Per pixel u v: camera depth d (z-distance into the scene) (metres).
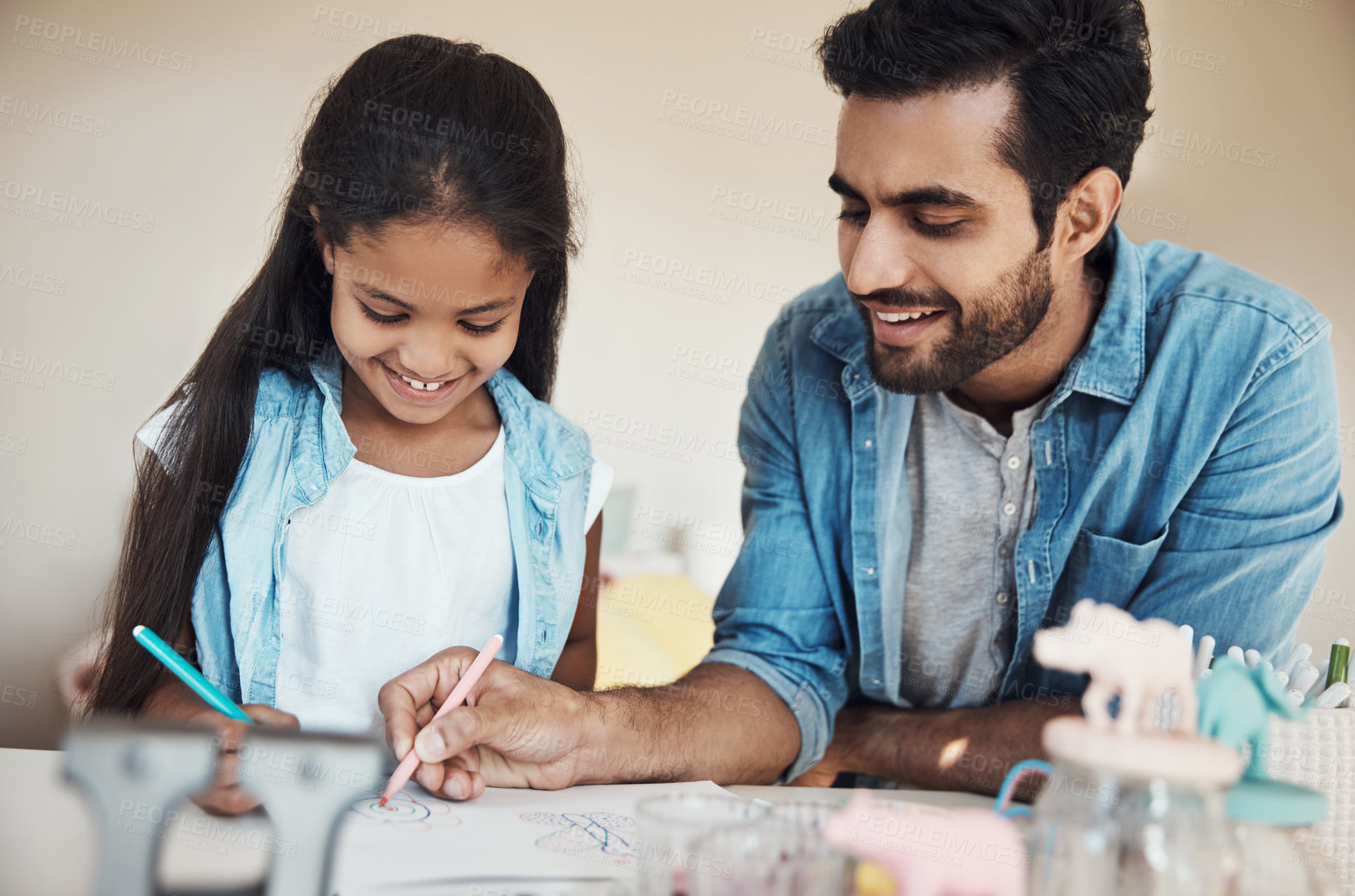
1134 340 1.14
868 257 1.00
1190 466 1.13
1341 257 2.02
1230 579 1.13
